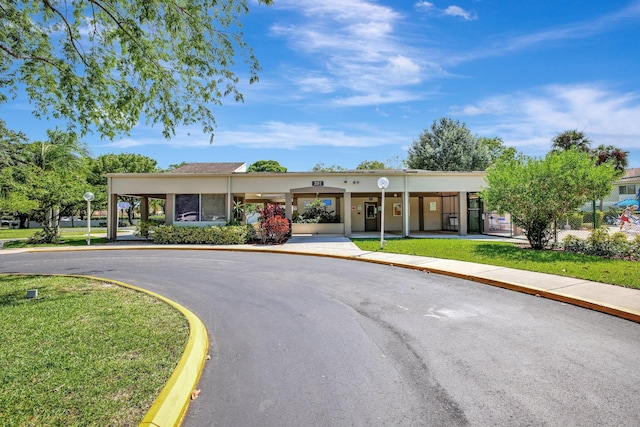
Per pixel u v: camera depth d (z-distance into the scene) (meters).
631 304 5.62
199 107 8.52
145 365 3.59
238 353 4.22
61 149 24.03
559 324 5.07
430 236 19.22
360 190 18.78
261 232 17.50
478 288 7.36
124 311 5.64
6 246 17.50
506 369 3.68
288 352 4.23
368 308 6.06
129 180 18.31
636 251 9.88
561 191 11.56
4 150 29.59
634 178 33.28
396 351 4.21
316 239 18.19
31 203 18.42
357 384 3.41
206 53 7.71
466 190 18.81
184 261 11.87
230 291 7.44
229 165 24.05
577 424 2.71
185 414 2.93
